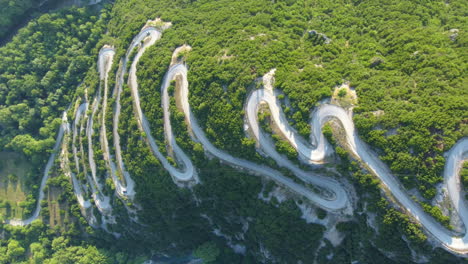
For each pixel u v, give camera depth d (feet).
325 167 184.85
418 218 167.43
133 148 233.76
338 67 199.93
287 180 200.34
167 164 226.17
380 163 173.47
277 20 238.68
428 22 220.23
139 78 237.25
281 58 206.39
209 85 206.28
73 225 269.64
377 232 180.86
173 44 236.63
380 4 235.61
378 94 178.70
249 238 240.12
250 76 197.88
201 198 228.02
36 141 268.62
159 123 222.07
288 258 225.56
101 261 264.11
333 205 192.65
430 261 170.91
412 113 166.91
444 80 176.35
